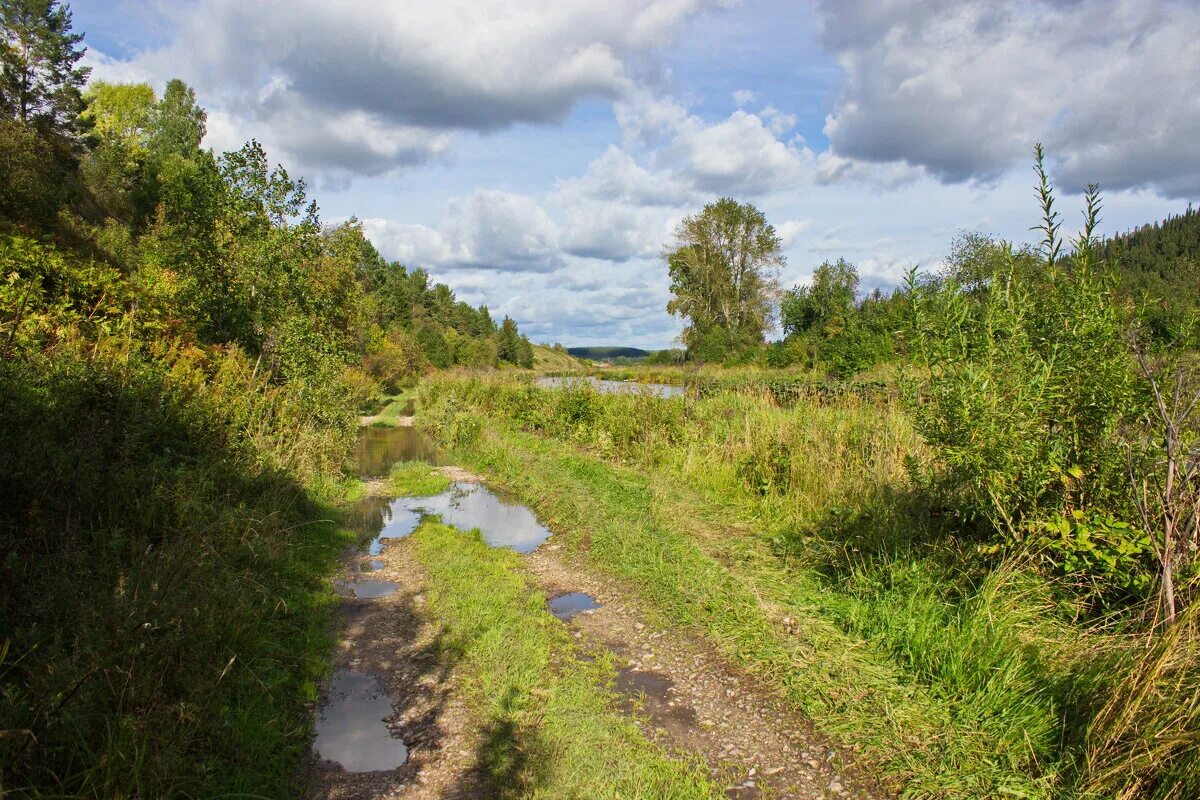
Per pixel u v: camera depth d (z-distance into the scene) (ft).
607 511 28.94
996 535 15.83
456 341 177.06
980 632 13.71
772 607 17.99
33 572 12.67
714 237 165.89
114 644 10.94
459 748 12.68
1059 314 15.06
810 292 147.02
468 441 53.21
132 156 125.49
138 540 15.88
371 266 159.74
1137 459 13.85
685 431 39.37
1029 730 11.64
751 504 28.19
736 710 14.06
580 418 52.21
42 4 123.44
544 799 11.07
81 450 16.55
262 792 10.87
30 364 18.79
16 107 108.37
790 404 42.24
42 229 42.83
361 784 11.60
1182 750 9.65
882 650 15.15
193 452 23.36
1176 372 14.12
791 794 11.28
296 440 33.22
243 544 19.69
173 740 10.69
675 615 18.71
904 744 12.05
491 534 28.91
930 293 18.11
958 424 15.10
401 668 16.14
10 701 8.97
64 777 9.17
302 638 16.85
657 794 11.16
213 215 38.63
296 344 36.83
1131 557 13.12
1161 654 10.44
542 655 16.28
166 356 27.02
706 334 144.56
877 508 21.20
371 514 32.37
